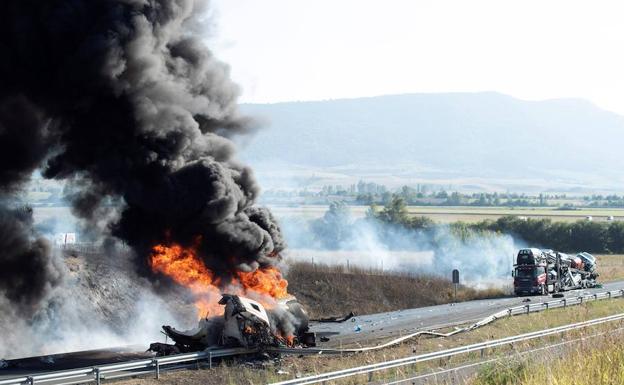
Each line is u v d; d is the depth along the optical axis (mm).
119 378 30125
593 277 79938
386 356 36469
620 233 118688
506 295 69938
